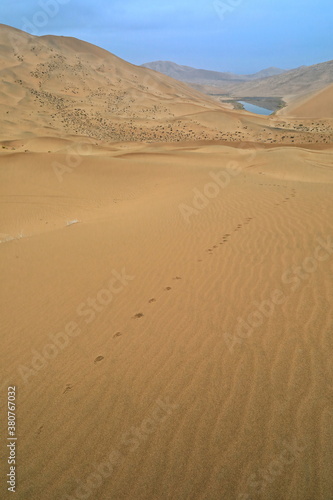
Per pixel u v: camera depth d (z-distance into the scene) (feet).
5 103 397.60
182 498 8.45
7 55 595.47
